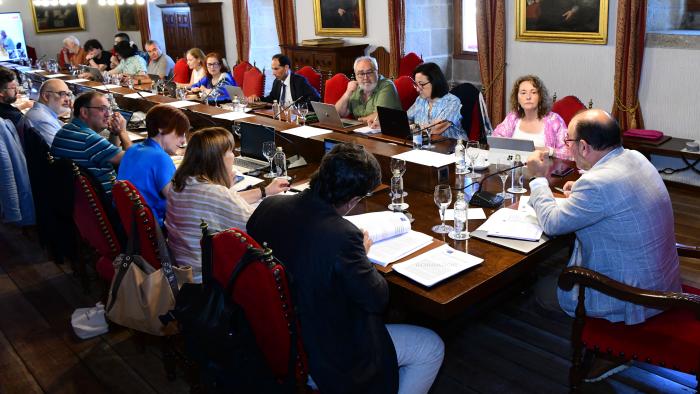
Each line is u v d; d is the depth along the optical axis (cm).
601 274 198
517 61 595
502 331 280
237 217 222
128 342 292
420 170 284
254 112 484
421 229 240
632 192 198
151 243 223
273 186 283
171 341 245
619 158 206
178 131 293
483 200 261
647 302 186
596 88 537
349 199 172
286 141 373
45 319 317
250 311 169
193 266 228
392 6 654
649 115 503
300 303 165
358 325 170
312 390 181
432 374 204
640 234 199
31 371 271
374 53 709
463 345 270
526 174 297
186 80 757
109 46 1267
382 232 225
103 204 264
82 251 332
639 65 489
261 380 171
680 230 388
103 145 329
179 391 252
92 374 267
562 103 374
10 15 1117
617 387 236
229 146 231
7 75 419
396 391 176
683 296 181
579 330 207
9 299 342
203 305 170
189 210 225
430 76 414
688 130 480
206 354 173
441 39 706
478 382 244
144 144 291
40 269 381
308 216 169
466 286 192
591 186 201
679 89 477
